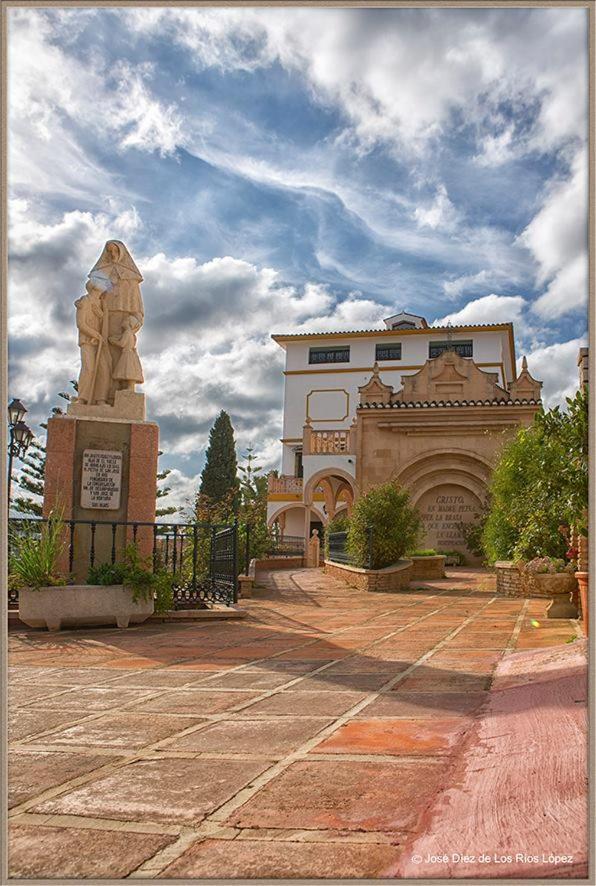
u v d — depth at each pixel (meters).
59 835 2.47
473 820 2.42
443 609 11.57
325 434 29.91
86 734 3.84
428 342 48.72
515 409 26.06
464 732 3.62
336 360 50.22
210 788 2.91
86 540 11.15
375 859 2.22
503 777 2.78
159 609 9.80
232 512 21.25
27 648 7.46
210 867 2.21
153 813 2.66
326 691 4.88
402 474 26.88
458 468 26.39
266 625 9.52
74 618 9.00
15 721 4.15
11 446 15.50
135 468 11.57
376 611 11.46
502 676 5.20
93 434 11.47
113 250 12.55
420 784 2.86
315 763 3.19
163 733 3.83
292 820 2.54
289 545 41.03
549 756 2.91
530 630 8.23
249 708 4.39
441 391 27.61
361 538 17.30
